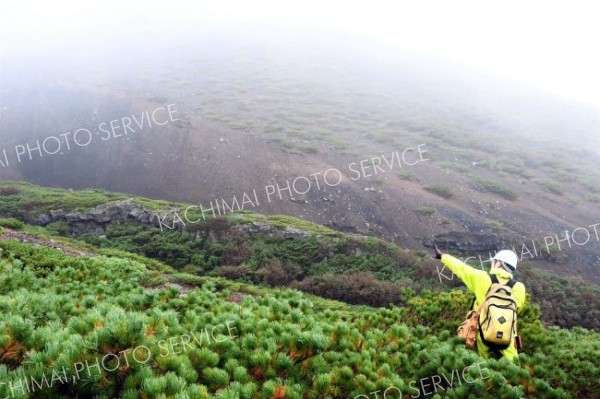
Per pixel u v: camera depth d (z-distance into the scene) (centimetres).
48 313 464
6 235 1645
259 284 2711
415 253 3447
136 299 570
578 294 3084
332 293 2591
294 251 3238
